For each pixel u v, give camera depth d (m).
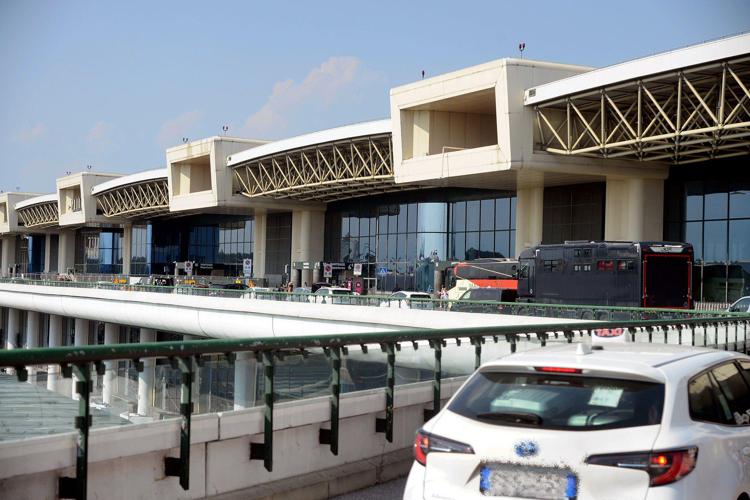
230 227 90.62
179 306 50.25
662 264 32.69
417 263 62.00
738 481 4.91
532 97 42.22
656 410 4.68
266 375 7.21
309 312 38.72
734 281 42.78
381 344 8.43
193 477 6.62
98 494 5.92
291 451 7.53
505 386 5.08
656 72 36.00
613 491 4.46
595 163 43.72
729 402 5.38
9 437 5.39
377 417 8.45
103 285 60.94
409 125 51.03
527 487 4.61
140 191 89.75
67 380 5.63
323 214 73.38
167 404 6.35
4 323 88.75
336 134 56.84
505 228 56.19
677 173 45.56
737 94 38.50
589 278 34.06
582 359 5.14
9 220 123.75
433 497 4.88
